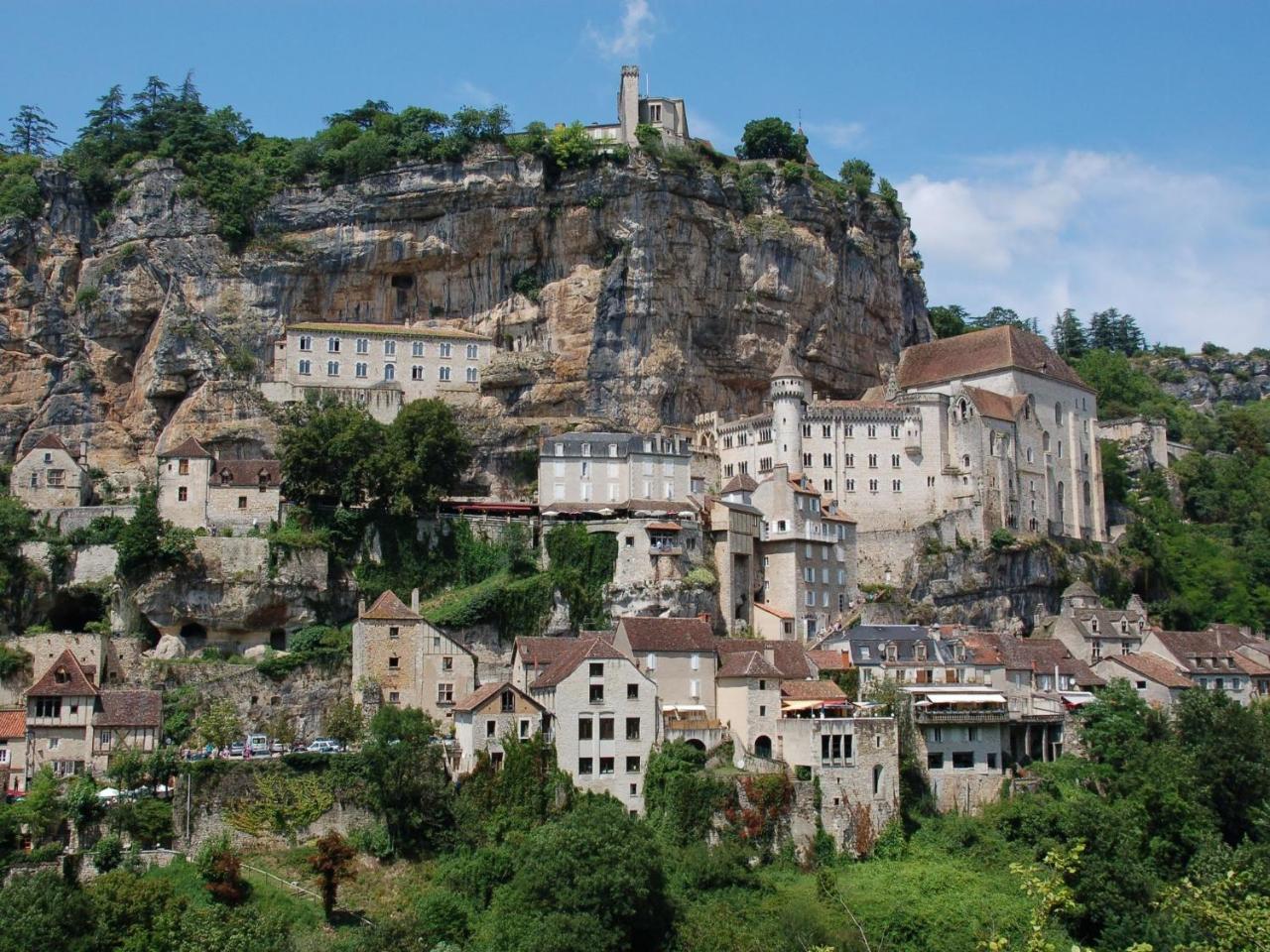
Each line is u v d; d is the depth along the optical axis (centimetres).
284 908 10669
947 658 14588
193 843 11238
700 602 15938
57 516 15550
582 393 19512
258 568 14875
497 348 19888
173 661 13862
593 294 19688
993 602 18525
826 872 11444
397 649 13700
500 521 16338
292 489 15925
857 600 17762
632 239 19650
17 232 18600
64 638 13512
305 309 19588
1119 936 10750
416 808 11625
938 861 12119
